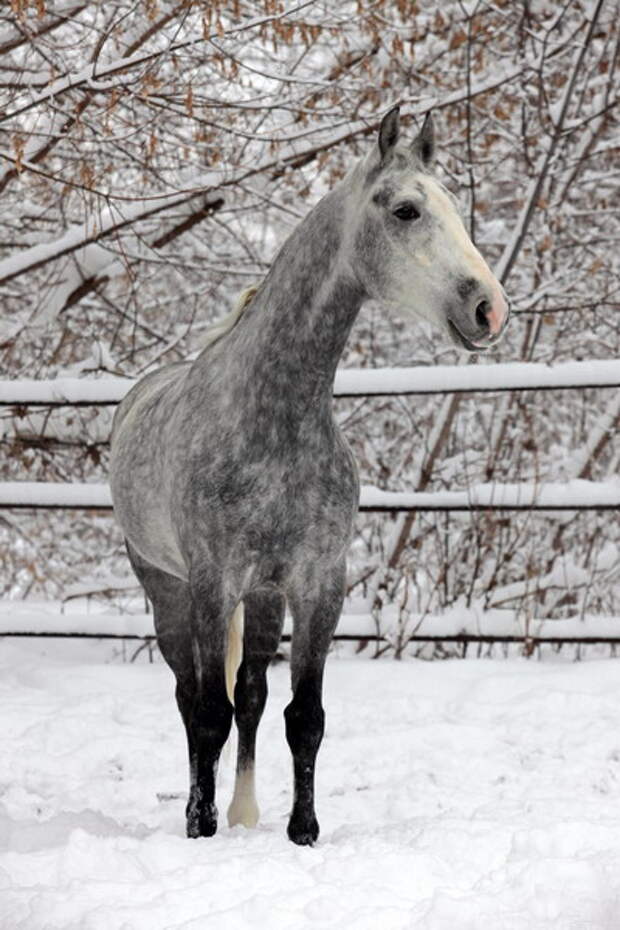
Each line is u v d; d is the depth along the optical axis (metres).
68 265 12.19
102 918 4.14
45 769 7.28
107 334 14.33
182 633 6.54
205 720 5.45
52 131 10.16
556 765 7.24
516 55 12.58
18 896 4.39
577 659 9.77
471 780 7.00
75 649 10.49
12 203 12.30
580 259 13.43
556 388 9.41
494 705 8.38
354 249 5.28
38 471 12.80
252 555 5.47
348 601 10.58
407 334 14.51
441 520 11.45
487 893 4.35
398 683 8.88
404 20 11.19
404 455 13.19
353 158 13.00
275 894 4.38
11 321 12.88
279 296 5.54
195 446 5.56
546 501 9.55
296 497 5.45
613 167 14.40
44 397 10.10
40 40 9.22
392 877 4.64
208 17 8.60
